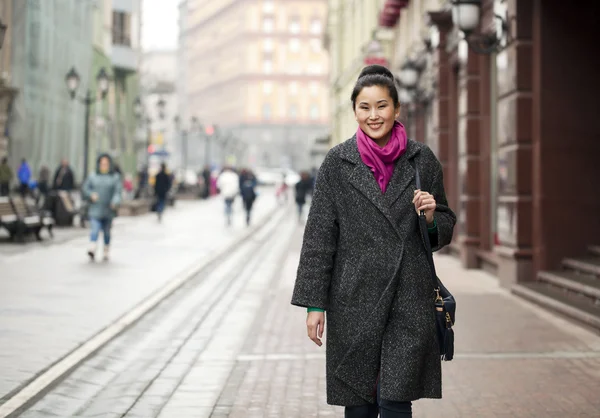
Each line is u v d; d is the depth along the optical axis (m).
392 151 3.90
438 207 3.96
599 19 11.88
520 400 6.48
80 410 6.27
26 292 12.16
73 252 18.48
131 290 12.59
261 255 19.58
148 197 43.94
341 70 55.19
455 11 13.10
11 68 35.34
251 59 153.38
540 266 12.11
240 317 10.66
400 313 3.82
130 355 8.36
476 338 8.93
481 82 15.95
